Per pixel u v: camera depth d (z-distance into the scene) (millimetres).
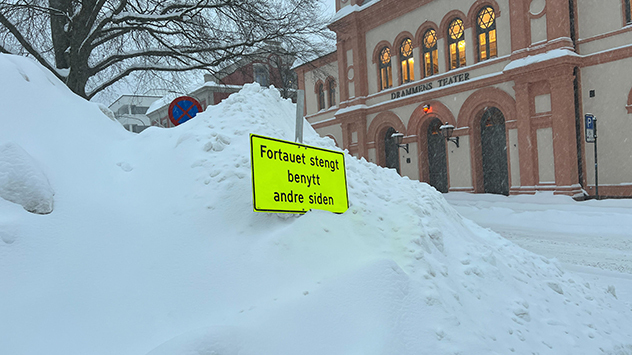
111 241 3021
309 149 3594
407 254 3113
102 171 3984
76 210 3195
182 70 11930
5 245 2643
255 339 2117
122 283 2684
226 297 2641
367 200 3982
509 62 15406
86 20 10367
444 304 2693
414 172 19688
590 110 13773
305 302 2418
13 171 3039
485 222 11703
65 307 2422
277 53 13078
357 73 22250
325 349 2150
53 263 2680
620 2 13031
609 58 13211
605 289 4875
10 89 4238
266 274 2816
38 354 2096
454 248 3762
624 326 3734
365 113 22078
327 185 3666
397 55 20328
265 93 5793
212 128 4625
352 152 23234
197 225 3301
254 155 3182
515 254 4715
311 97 26719
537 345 2844
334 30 14555
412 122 19500
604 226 9531
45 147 3861
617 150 13195
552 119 13914
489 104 16219
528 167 14664
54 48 11016
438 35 18141
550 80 13844
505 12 15523
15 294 2404
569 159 13500
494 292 3328
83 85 10523
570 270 6359
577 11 14023
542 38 14273
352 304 2408
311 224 3223
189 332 2059
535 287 3779
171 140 4605
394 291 2518
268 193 3229
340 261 2934
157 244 3088
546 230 9938
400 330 2316
